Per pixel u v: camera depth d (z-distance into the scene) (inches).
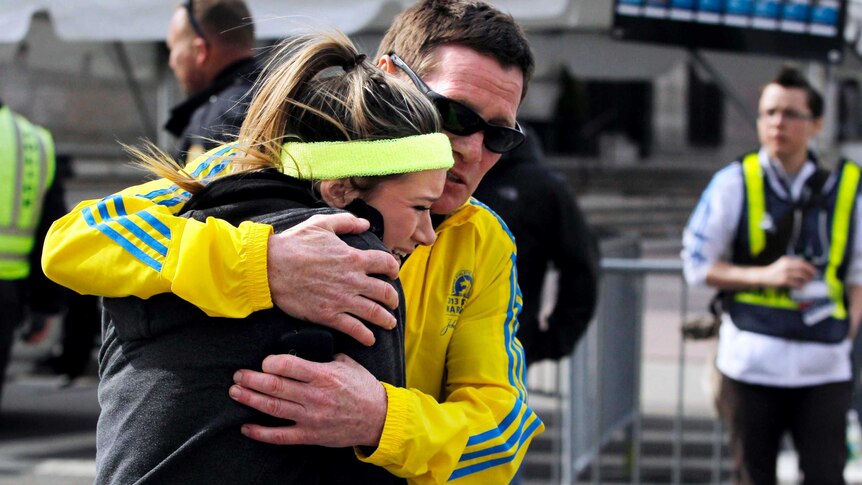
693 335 168.7
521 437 73.1
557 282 131.3
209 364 59.7
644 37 225.6
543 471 227.6
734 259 163.6
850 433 222.5
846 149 599.2
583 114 823.7
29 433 253.8
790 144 157.8
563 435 203.2
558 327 130.3
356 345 62.0
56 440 247.4
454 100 73.7
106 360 64.4
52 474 218.5
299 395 59.4
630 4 225.0
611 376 210.4
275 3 211.3
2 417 268.8
